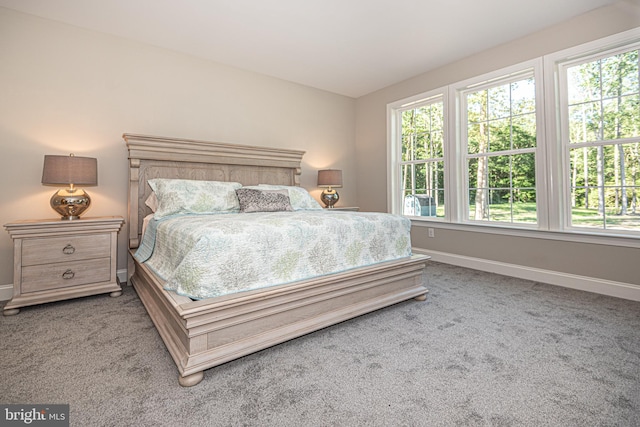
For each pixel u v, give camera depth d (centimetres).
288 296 175
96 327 202
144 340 184
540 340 181
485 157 358
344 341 182
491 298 256
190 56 350
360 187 505
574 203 289
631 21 248
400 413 121
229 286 161
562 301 247
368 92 482
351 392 134
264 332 167
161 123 332
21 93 265
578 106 286
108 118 304
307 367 154
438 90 390
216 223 181
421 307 236
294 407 125
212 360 145
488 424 115
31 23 268
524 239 319
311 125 457
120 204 311
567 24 282
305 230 191
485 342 179
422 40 319
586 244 276
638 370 148
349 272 205
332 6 259
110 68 304
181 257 173
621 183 263
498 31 302
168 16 273
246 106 393
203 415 120
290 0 251
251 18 277
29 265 233
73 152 287
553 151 293
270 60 365
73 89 287
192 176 341
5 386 138
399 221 248
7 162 260
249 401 129
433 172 412
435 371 150
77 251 252
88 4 254
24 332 194
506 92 337
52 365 156
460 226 373
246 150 373
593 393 131
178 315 146
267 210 294
